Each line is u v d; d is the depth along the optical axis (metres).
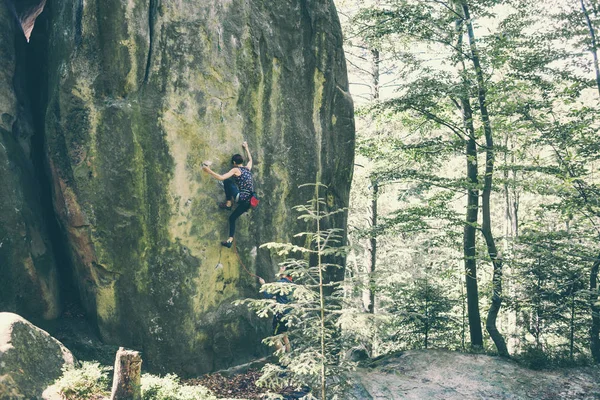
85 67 8.56
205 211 9.31
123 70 8.66
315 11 11.53
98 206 8.59
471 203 13.28
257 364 9.96
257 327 10.09
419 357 11.54
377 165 17.00
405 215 13.37
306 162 11.16
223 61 9.56
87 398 6.61
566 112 11.84
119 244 8.70
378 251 22.08
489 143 12.64
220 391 8.82
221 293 9.59
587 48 10.99
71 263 9.37
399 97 12.94
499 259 12.28
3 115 8.85
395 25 12.43
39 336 7.18
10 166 8.55
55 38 9.13
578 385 9.95
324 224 11.71
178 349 8.96
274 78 10.52
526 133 13.02
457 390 9.69
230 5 9.76
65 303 9.50
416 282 13.68
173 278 8.95
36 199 9.23
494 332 12.75
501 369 10.75
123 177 8.66
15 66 9.37
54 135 8.66
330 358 5.84
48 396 6.41
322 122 11.63
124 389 6.25
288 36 10.90
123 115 8.64
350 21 13.69
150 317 8.84
